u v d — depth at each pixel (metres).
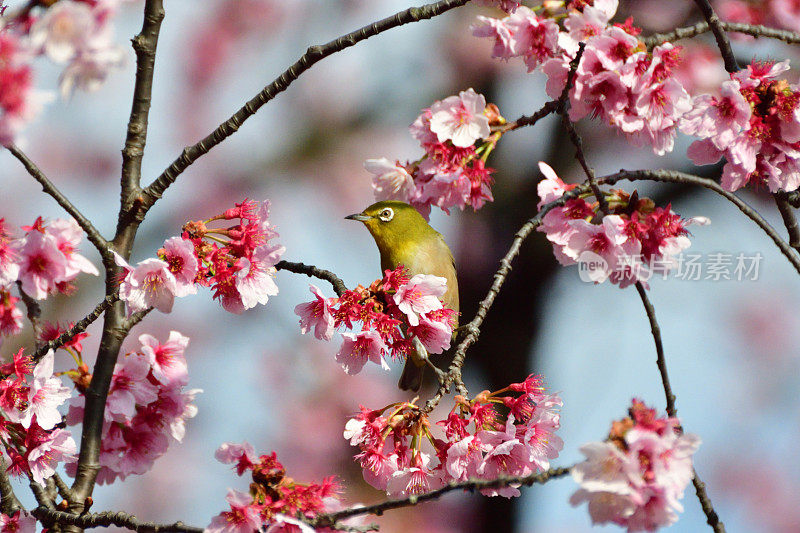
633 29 7.89
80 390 7.26
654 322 7.21
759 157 7.80
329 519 5.71
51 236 6.84
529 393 7.25
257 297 7.22
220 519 5.94
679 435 5.52
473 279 16.12
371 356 7.48
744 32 8.02
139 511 16.47
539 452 7.08
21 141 5.51
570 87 7.42
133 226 7.43
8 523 6.73
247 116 7.43
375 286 7.66
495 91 17.53
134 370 7.20
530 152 16.80
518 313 15.88
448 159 8.42
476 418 7.10
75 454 7.23
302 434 16.44
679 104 7.62
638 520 5.10
